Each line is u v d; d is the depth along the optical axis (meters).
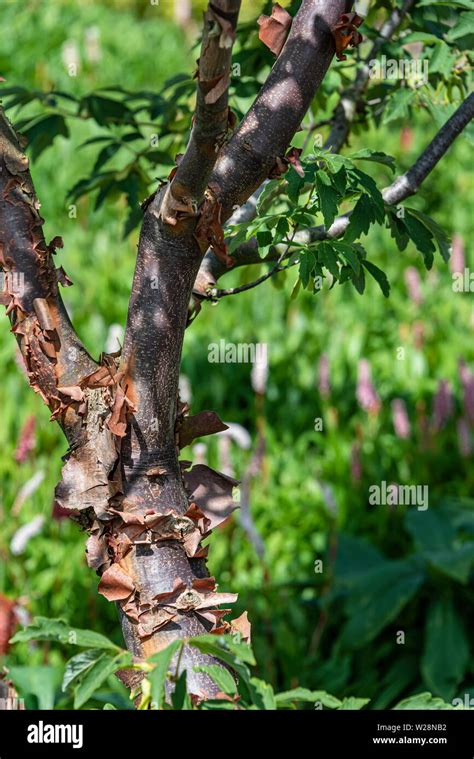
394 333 5.47
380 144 7.26
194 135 1.26
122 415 1.40
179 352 1.44
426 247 1.79
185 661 1.37
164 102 2.70
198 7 11.74
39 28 10.79
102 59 10.05
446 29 2.34
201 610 1.40
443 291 5.93
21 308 1.44
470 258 6.34
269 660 3.39
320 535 4.16
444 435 4.66
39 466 4.05
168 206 1.34
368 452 4.52
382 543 4.18
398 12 2.22
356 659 3.68
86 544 1.43
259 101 1.38
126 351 1.42
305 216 1.57
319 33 1.36
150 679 1.14
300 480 4.42
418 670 3.60
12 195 1.44
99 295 5.54
